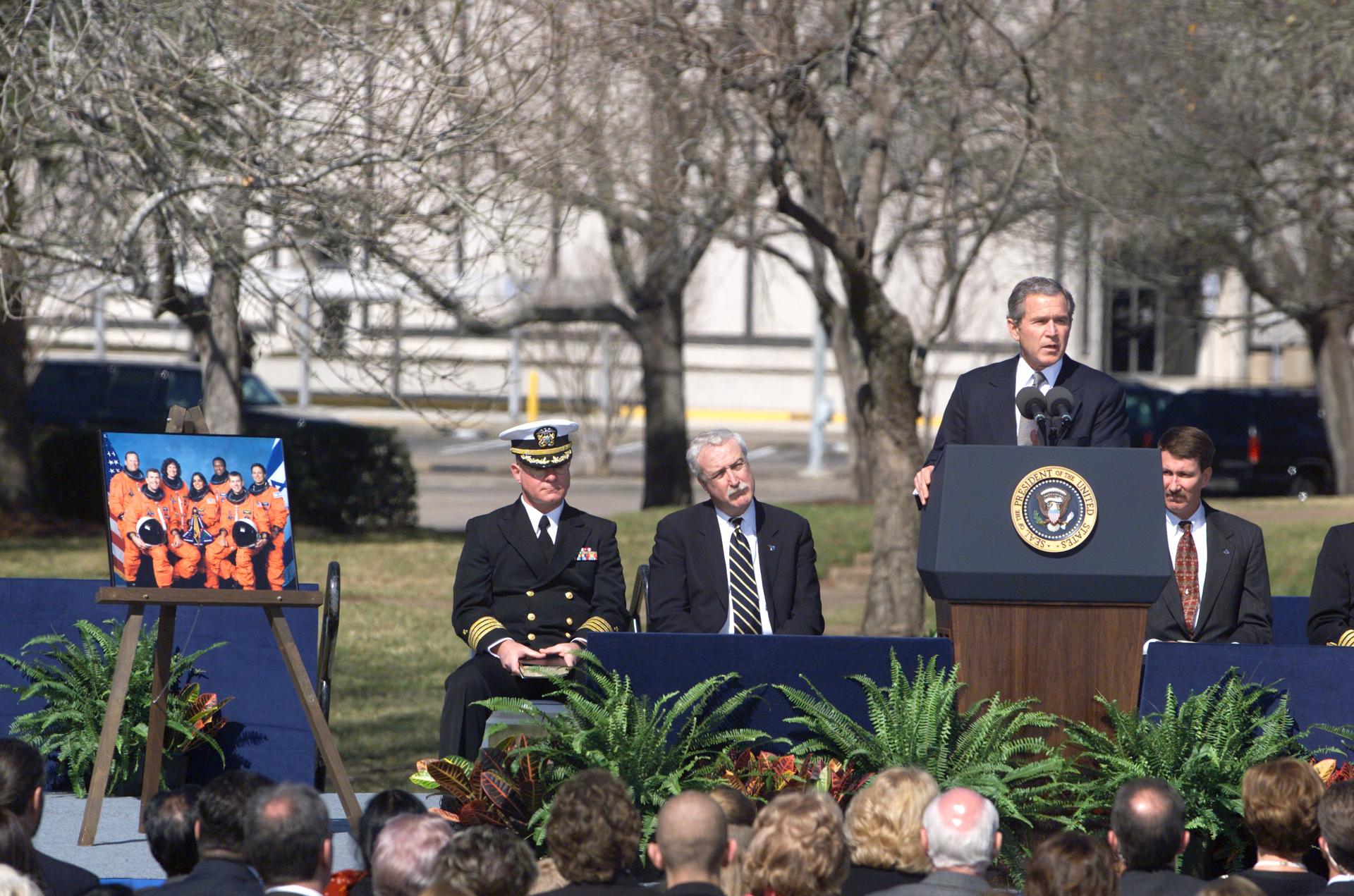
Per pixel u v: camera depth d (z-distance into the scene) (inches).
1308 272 2751.0
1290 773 645.9
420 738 1486.2
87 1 1219.2
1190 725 741.9
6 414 2898.6
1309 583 2217.0
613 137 1797.5
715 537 954.1
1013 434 856.9
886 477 1947.6
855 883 614.9
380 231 1405.0
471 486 4020.7
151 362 3538.4
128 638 831.7
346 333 1609.3
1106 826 748.6
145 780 868.6
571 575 980.6
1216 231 2551.7
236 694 965.8
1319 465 3597.4
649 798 733.9
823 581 2544.3
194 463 858.8
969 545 724.7
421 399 2432.3
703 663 767.1
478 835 543.2
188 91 1346.0
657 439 3171.8
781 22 1753.2
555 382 4461.1
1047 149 1806.1
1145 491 725.9
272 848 562.6
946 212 1926.7
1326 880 676.7
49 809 904.3
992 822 593.6
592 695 772.6
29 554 2497.5
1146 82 2090.3
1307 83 2028.8
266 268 1640.0
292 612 980.6
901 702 746.2
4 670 964.0
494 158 1510.8
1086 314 3850.9
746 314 5713.6
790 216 1804.9
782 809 570.3
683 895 557.0
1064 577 722.2
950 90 1824.6
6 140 1364.4
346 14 1416.1
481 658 929.5
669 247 2461.9
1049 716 737.0
